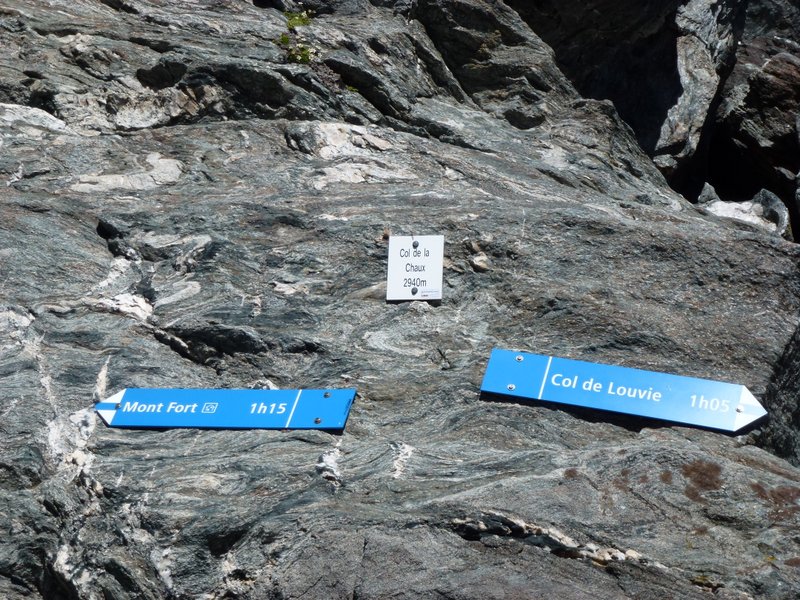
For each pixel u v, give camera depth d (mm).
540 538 2076
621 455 2254
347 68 4109
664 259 2891
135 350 2795
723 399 2453
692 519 2102
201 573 2193
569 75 5105
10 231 3166
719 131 5547
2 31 4250
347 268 3004
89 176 3529
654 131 5094
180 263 3064
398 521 2129
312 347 2764
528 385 2551
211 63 3938
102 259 3135
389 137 3840
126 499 2344
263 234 3148
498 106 4457
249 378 2719
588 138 4277
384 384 2645
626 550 2043
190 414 2588
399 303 2898
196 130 3820
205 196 3404
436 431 2479
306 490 2293
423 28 4555
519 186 3658
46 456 2486
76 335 2846
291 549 2125
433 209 3195
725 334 2688
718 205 4484
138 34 4211
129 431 2572
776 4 6168
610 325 2715
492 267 2939
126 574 2219
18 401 2609
